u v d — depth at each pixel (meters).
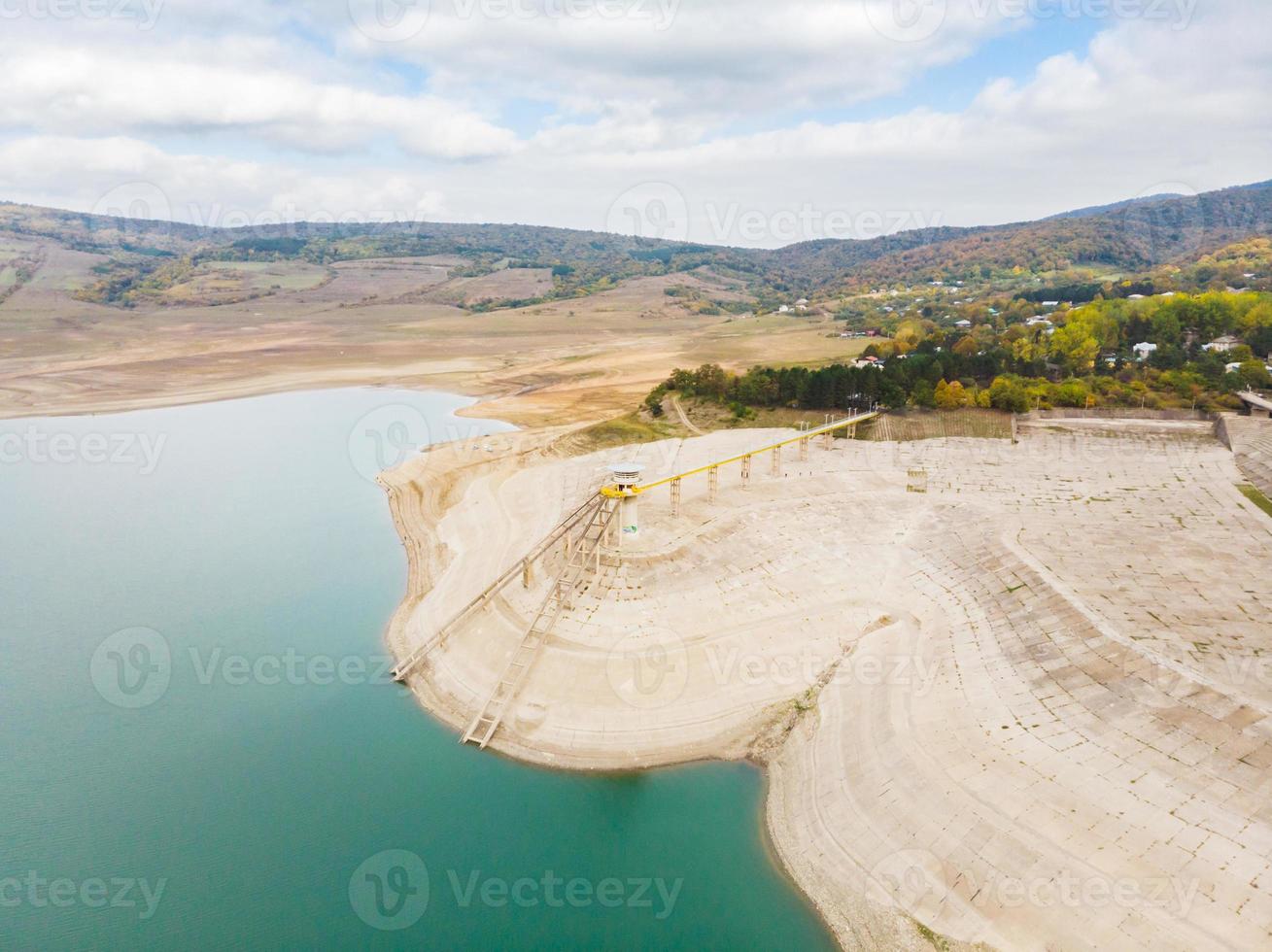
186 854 52.84
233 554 104.31
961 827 49.62
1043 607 70.94
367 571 98.50
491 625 78.06
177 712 68.69
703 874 51.12
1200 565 79.94
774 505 100.88
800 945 45.72
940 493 106.69
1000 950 42.44
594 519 90.62
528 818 56.41
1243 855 44.25
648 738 63.78
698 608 77.62
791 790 57.50
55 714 68.38
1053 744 54.69
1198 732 53.00
